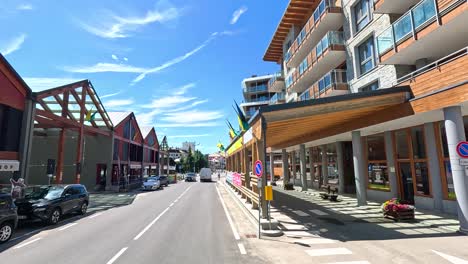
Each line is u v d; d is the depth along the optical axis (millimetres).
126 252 7531
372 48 17188
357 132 15266
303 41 25531
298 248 7742
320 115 11266
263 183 10805
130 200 21047
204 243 8383
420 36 11625
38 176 31969
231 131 22750
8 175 18641
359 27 18750
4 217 8789
